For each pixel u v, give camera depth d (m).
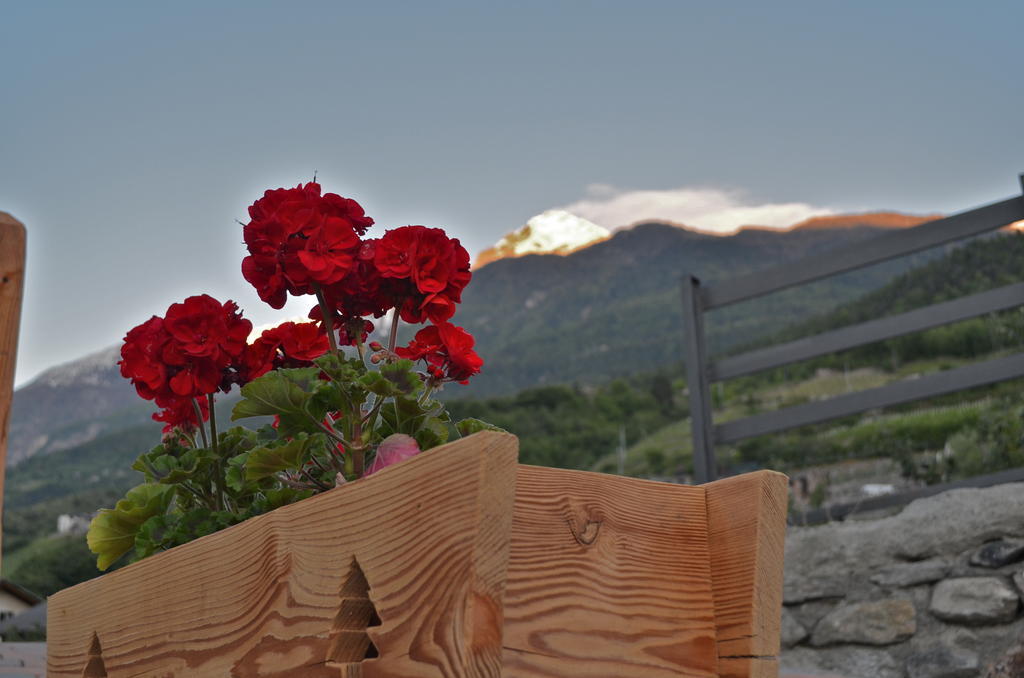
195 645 1.14
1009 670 2.81
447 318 1.34
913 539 3.24
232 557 1.10
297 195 1.32
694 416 4.62
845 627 3.23
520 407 29.03
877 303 27.20
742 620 1.11
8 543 14.62
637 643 1.05
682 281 4.78
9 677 2.61
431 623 0.85
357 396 1.22
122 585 1.31
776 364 4.51
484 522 0.84
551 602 0.99
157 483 1.39
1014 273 12.69
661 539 1.12
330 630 0.93
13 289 1.57
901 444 7.50
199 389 1.28
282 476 1.33
